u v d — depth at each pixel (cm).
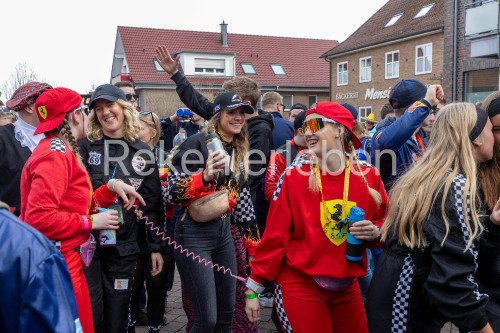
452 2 2119
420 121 361
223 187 341
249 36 4400
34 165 249
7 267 116
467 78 2105
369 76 3438
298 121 434
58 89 264
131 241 338
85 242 270
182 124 741
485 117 231
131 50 3903
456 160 218
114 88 353
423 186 216
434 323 224
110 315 330
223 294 346
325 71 4353
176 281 641
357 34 3659
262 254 271
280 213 264
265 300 518
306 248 261
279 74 4222
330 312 273
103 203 315
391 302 226
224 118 347
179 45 4075
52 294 120
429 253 218
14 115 578
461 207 207
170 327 461
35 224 242
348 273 260
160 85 3744
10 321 116
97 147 350
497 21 1716
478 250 218
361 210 255
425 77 2956
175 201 325
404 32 3070
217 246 339
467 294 200
